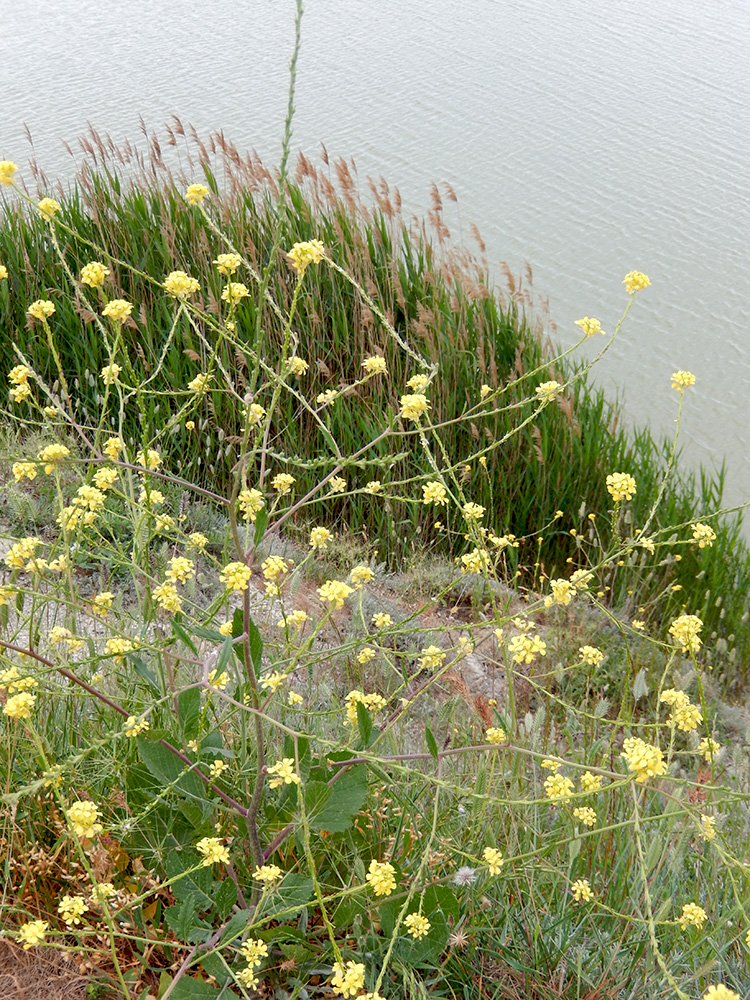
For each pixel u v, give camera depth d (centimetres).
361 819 222
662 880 234
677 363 939
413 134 1520
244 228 554
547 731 300
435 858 214
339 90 1791
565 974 216
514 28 2423
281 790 204
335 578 432
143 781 204
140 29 2470
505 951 214
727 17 2458
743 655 489
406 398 212
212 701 226
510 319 566
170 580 195
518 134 1535
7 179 194
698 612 496
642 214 1245
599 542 493
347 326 530
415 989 193
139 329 504
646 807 253
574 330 990
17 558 208
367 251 522
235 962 192
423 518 517
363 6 2794
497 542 274
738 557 523
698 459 805
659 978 212
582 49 2167
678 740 403
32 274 535
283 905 189
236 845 217
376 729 219
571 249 1137
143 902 204
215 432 504
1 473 438
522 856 190
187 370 520
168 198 566
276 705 240
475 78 1897
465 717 332
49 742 223
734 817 279
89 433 484
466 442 522
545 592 503
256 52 2166
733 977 222
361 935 198
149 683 213
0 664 205
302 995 197
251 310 519
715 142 1531
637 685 257
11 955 199
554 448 518
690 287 1068
